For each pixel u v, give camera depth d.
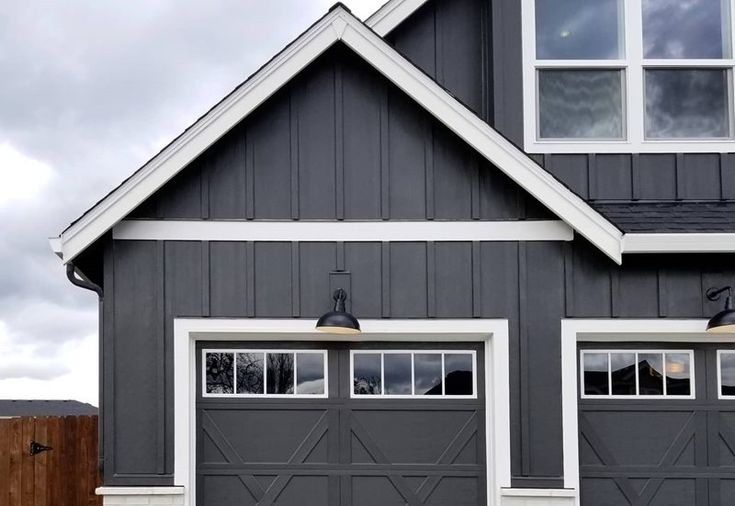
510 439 5.02
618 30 5.78
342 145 5.19
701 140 5.61
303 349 5.29
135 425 4.96
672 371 5.36
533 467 4.99
